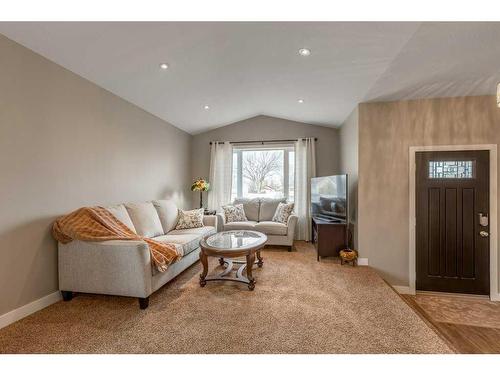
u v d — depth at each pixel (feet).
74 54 7.74
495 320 8.68
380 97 10.96
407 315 7.23
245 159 18.34
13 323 6.70
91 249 7.65
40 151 7.51
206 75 10.22
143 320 6.91
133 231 9.55
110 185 10.44
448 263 10.78
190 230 12.59
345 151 14.70
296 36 7.46
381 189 11.34
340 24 6.76
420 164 10.99
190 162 18.25
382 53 7.84
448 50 7.45
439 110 10.86
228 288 9.05
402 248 11.16
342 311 7.44
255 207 16.44
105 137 10.19
